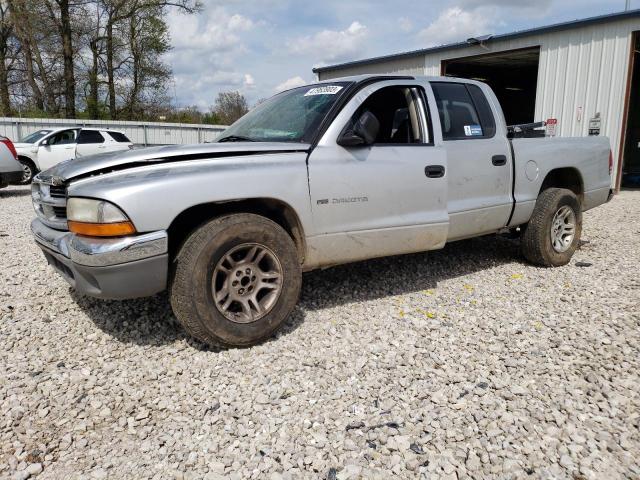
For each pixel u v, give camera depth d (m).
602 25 12.02
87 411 2.84
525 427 2.62
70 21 28.22
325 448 2.49
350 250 3.99
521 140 5.18
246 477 2.31
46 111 30.08
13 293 4.64
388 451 2.47
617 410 2.76
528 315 4.10
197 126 25.00
